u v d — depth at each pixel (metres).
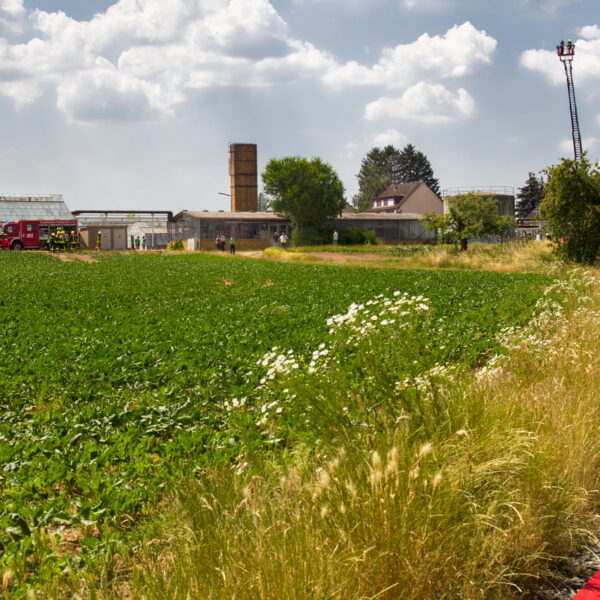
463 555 3.50
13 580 4.08
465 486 3.92
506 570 3.61
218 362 11.51
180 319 18.12
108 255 59.50
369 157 151.12
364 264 45.19
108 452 6.81
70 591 3.84
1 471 6.46
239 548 3.45
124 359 12.24
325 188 77.31
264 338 13.88
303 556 3.27
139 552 4.22
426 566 3.29
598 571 3.81
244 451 6.21
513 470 4.13
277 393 7.54
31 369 11.59
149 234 82.44
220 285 29.72
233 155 92.25
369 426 4.96
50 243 65.38
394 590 3.22
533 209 94.94
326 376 5.64
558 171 29.02
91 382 10.66
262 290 26.34
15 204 79.62
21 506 5.44
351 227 80.44
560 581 3.73
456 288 23.78
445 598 3.33
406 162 147.00
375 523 3.45
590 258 29.16
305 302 21.52
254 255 60.94
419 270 37.16
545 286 22.56
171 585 3.28
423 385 5.39
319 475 4.25
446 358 10.49
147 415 8.33
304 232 76.94
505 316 15.55
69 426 8.04
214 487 4.54
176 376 10.63
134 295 25.53
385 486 3.64
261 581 3.11
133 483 5.85
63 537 4.93
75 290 27.41
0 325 17.62
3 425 8.16
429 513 3.52
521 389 6.37
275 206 78.19
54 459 6.75
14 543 4.68
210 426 7.96
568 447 4.73
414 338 5.85
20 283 30.80
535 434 4.71
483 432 4.74
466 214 44.22
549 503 4.05
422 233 83.31
